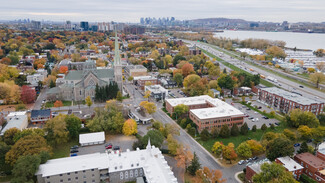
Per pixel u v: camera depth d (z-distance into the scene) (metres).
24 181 90.06
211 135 143.00
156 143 119.06
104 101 194.50
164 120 165.75
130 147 128.38
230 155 115.31
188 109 167.12
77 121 137.00
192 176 105.25
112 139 137.88
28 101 188.00
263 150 121.94
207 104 178.00
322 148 120.38
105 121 141.88
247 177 103.69
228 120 151.50
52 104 189.00
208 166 114.19
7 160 100.94
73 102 195.00
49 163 100.00
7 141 118.06
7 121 148.12
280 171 92.00
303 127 139.25
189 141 138.00
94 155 108.75
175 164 113.81
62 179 96.06
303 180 104.50
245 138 142.25
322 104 172.25
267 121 168.88
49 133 125.69
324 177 100.38
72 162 99.88
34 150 102.31
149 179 91.94
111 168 99.19
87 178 99.00
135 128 140.25
